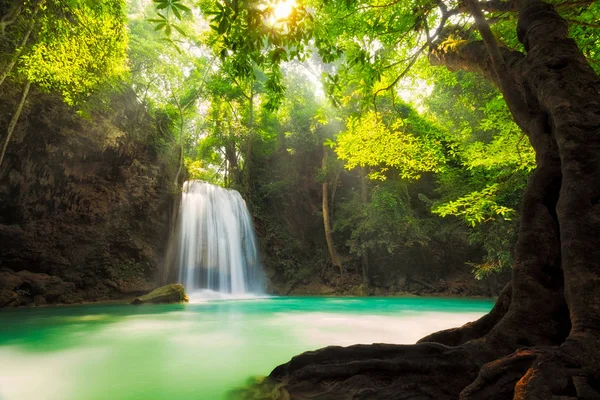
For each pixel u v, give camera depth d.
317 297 22.59
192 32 21.88
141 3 20.88
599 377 2.09
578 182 2.88
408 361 3.15
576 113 3.20
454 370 2.98
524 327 2.98
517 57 4.35
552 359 2.25
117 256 18.59
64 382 4.17
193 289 21.30
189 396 3.62
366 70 6.91
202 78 25.56
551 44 3.82
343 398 3.05
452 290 23.62
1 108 13.33
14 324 9.41
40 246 15.78
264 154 30.12
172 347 6.28
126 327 8.86
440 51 6.04
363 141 10.05
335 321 10.19
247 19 3.59
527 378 2.14
